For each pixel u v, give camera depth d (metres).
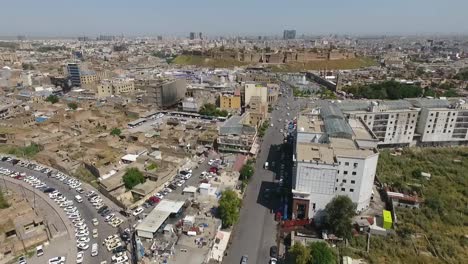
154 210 127.81
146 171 170.38
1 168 184.62
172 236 114.00
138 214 141.12
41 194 157.12
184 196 149.12
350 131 161.00
